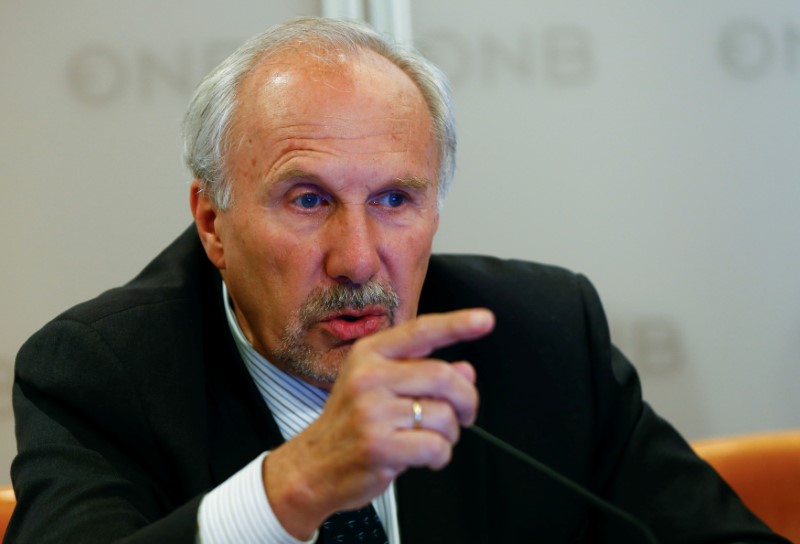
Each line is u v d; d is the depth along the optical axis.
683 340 3.13
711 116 3.12
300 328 1.58
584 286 2.11
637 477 1.90
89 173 2.95
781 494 2.10
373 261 1.54
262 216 1.58
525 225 3.07
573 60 3.07
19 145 2.92
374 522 1.63
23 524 1.46
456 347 1.93
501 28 3.04
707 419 3.14
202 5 2.97
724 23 3.11
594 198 3.09
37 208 2.94
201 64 2.98
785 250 3.18
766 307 3.17
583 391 1.96
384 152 1.55
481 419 1.88
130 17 2.95
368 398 1.05
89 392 1.61
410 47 1.71
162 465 1.63
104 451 1.58
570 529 1.88
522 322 1.98
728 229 3.14
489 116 3.04
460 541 1.77
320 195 1.56
